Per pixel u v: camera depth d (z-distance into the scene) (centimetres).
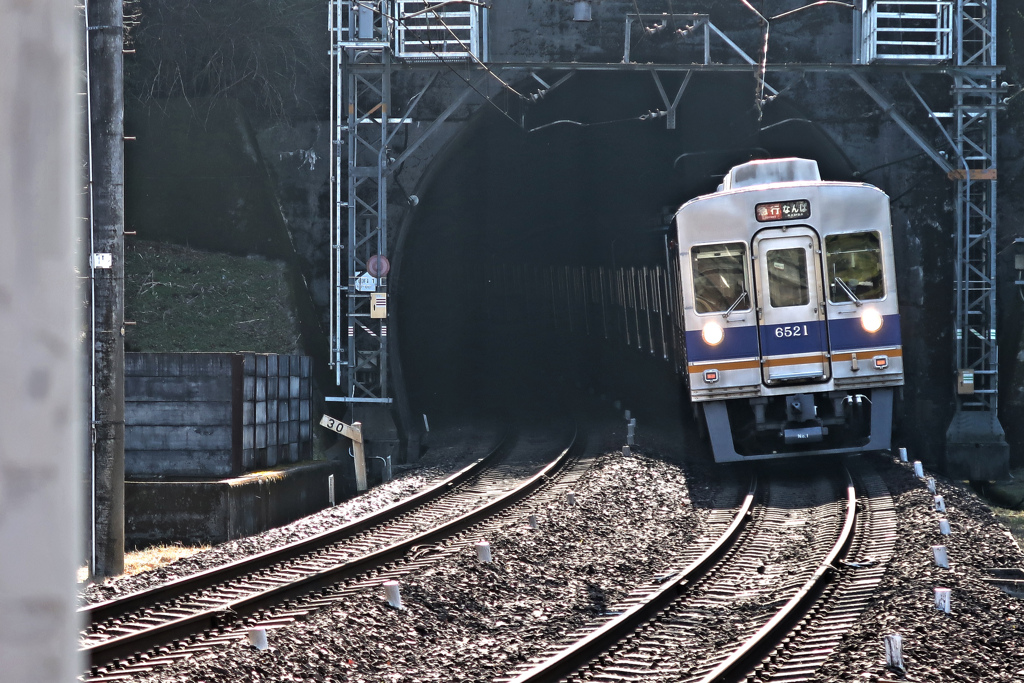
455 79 9156
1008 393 9044
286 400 6944
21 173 546
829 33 9175
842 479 6619
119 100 4475
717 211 6569
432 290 12494
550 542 4916
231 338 8456
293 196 9288
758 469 7281
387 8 8344
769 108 9669
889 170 9238
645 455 7681
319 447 8012
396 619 3506
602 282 13100
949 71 8450
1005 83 8769
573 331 14675
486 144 11519
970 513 5691
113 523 4462
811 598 3894
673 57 9231
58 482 550
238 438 5991
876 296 6500
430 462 8088
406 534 5125
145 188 9300
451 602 3797
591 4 9188
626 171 13338
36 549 542
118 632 3325
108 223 4475
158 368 6000
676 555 4991
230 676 2798
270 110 9344
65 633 550
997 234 9200
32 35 552
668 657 3297
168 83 9450
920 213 9212
